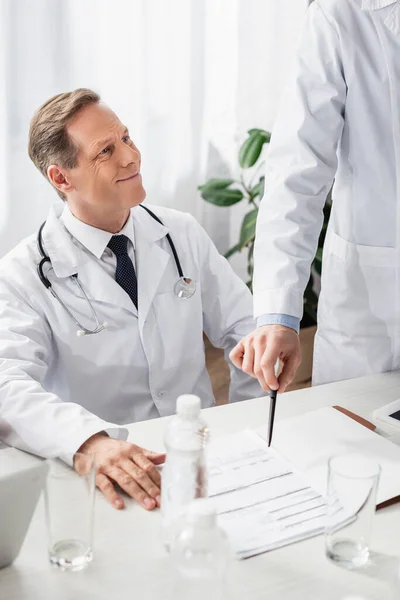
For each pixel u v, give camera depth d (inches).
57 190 63.9
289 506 42.5
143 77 116.7
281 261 56.9
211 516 32.8
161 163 123.8
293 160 59.3
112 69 112.8
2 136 105.0
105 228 64.4
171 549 35.4
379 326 64.4
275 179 59.7
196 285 69.4
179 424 39.8
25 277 63.2
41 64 105.8
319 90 59.8
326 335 67.4
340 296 65.4
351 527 38.6
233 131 131.3
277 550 39.2
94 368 64.8
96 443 47.7
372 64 59.6
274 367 50.3
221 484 44.3
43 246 64.2
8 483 35.4
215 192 124.6
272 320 54.6
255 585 36.6
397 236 62.1
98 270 64.2
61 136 61.0
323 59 59.7
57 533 38.0
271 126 133.8
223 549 33.9
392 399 57.2
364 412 54.8
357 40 59.4
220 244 136.8
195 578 33.7
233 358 53.9
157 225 67.7
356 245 63.8
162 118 121.7
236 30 126.3
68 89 109.3
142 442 49.8
